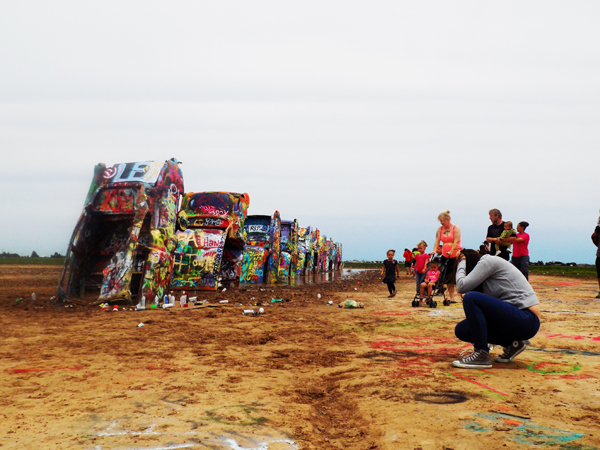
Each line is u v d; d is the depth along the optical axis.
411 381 3.97
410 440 2.68
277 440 2.74
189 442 2.66
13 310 9.18
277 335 6.74
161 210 11.29
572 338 6.12
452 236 10.10
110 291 10.27
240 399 3.55
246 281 20.19
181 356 5.19
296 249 27.69
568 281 20.88
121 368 4.55
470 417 3.02
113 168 11.70
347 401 3.62
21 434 2.74
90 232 11.16
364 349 5.64
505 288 4.58
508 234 10.18
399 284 21.30
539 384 3.83
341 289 17.55
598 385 3.78
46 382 4.00
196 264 15.15
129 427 2.89
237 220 16.38
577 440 2.60
